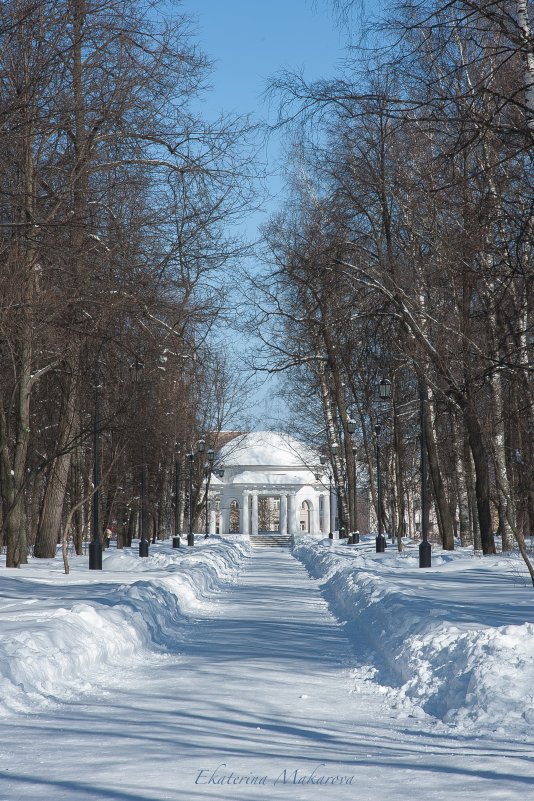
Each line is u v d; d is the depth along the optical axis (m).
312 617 21.27
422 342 29.28
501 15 14.94
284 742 8.61
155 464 59.38
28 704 10.41
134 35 24.89
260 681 12.16
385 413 51.47
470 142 15.72
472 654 10.99
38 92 23.38
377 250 33.25
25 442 31.61
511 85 17.75
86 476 48.00
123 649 14.45
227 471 108.00
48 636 12.79
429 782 6.98
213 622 19.95
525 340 24.67
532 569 21.62
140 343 28.09
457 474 47.22
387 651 13.93
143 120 25.86
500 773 7.16
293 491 107.06
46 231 23.00
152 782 6.99
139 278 25.45
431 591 21.03
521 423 32.19
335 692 11.64
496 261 23.61
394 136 27.38
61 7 23.70
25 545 34.91
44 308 23.33
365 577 24.59
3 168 23.33
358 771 7.42
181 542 68.44
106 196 25.86
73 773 7.32
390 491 68.44
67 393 34.69
